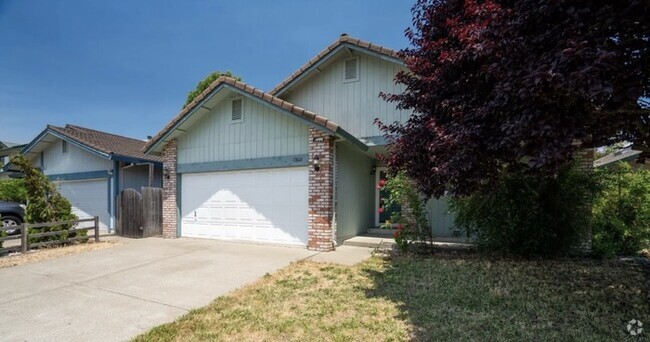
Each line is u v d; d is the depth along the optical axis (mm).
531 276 6344
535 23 3744
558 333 3998
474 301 5102
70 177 15539
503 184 7352
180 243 10633
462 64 4668
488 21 4098
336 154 9812
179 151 11898
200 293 5781
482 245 8195
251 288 5965
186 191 11828
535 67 3479
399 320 4461
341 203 10117
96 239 11039
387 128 6324
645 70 3576
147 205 12297
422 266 7211
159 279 6617
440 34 5430
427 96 5125
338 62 11164
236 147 10828
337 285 6047
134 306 5207
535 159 3521
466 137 4094
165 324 4500
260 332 4207
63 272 7180
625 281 6027
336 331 4180
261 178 10523
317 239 9328
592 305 4887
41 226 9750
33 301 5441
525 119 3525
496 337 3920
